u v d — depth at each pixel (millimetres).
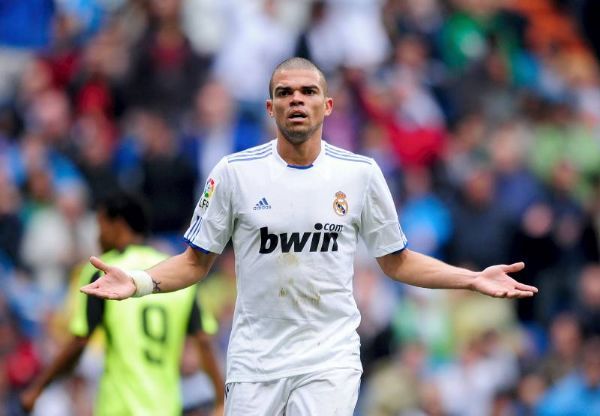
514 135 67625
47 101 66750
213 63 69250
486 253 61781
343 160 29094
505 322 58000
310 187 28750
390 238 29344
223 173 28906
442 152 66688
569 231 62344
